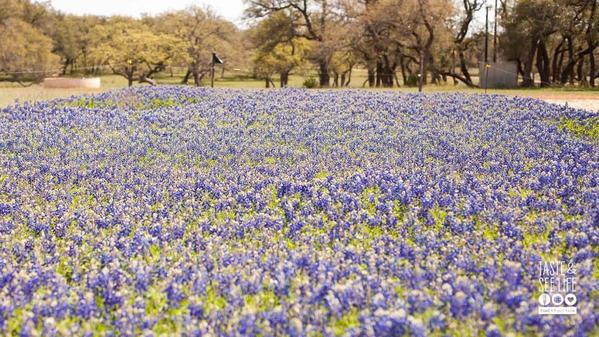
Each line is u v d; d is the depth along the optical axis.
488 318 5.58
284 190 11.20
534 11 63.59
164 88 30.12
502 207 9.54
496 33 70.25
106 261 7.47
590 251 7.44
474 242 8.03
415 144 16.05
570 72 66.06
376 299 5.84
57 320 5.88
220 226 8.99
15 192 11.38
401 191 10.71
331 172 12.98
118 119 20.84
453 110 22.42
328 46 65.56
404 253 7.59
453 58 74.50
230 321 5.69
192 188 11.51
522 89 51.88
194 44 75.62
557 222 8.77
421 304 5.84
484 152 14.74
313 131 18.23
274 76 100.88
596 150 15.03
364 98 26.56
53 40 90.25
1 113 22.14
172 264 7.39
